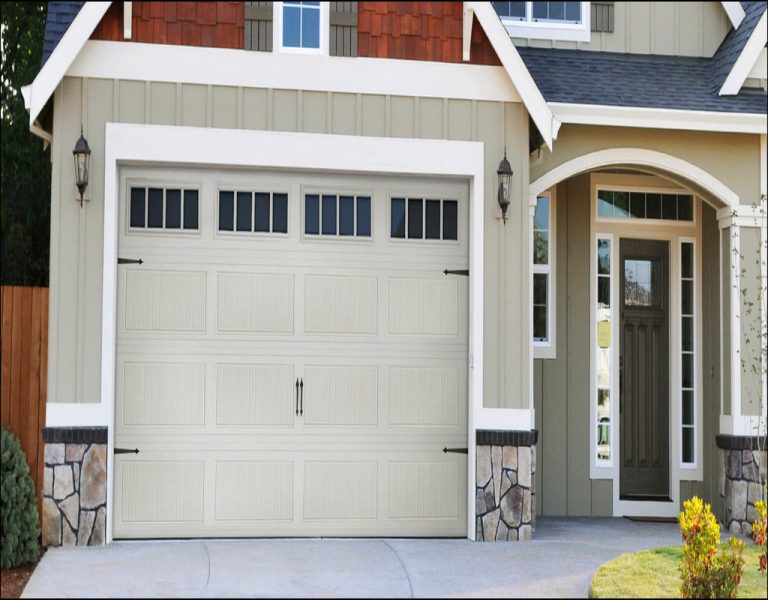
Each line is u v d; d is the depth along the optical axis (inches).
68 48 328.2
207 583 284.5
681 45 450.3
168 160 345.1
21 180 506.9
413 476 359.3
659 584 286.7
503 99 366.6
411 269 363.9
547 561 321.4
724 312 404.2
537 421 435.5
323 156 354.6
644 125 382.6
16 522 310.7
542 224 440.8
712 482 439.8
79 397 334.3
